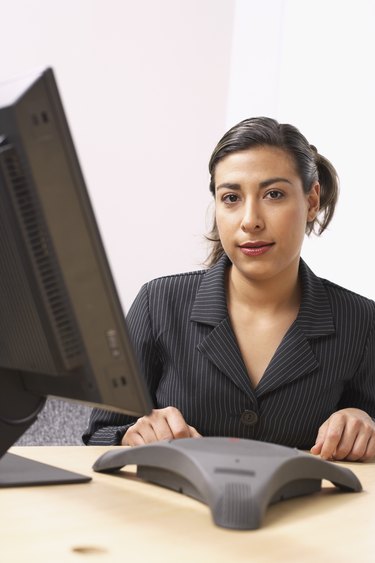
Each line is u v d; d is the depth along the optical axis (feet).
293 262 4.63
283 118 8.97
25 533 2.26
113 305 2.48
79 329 2.45
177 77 9.52
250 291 4.67
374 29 7.87
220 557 2.14
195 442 2.88
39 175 2.34
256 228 4.30
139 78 9.25
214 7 9.69
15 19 8.36
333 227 8.21
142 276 9.35
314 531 2.46
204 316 4.73
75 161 2.39
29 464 3.18
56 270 2.40
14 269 2.46
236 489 2.46
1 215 2.42
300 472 2.77
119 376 2.51
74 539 2.22
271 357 4.66
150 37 9.30
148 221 9.40
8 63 8.36
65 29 8.70
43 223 2.37
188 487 2.80
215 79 9.78
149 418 3.95
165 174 9.51
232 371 4.58
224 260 4.92
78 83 8.83
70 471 3.13
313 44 8.64
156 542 2.24
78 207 2.40
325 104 8.41
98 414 4.85
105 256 2.45
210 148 9.84
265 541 2.31
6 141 2.36
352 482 3.06
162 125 9.45
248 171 4.33
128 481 3.04
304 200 4.52
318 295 4.79
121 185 9.19
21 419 2.83
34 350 2.54
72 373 2.53
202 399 4.65
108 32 8.98
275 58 9.14
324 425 4.01
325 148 8.37
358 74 8.03
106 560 2.05
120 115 9.15
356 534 2.46
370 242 7.75
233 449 2.77
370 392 4.90
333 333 4.68
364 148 7.89
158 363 4.99
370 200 7.78
